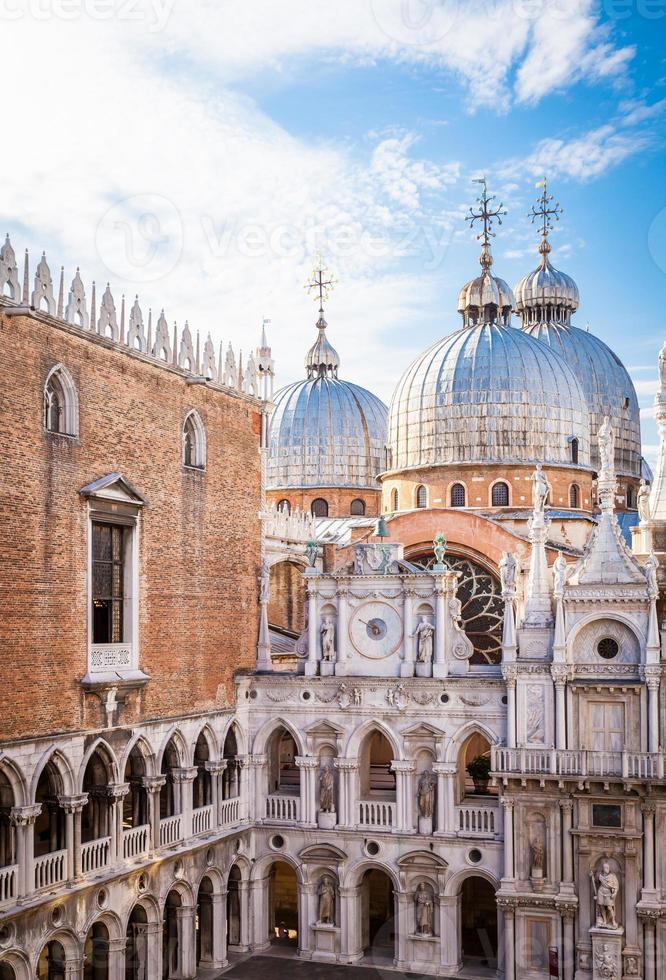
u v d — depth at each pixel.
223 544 51.28
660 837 46.03
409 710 50.00
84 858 40.91
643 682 46.44
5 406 37.75
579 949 46.53
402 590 50.91
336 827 50.72
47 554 39.59
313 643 52.31
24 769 38.00
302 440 87.38
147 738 44.94
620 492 87.88
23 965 37.84
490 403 69.81
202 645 49.34
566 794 46.94
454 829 48.97
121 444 44.00
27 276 38.84
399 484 72.44
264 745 52.69
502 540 62.28
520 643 48.75
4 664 37.50
